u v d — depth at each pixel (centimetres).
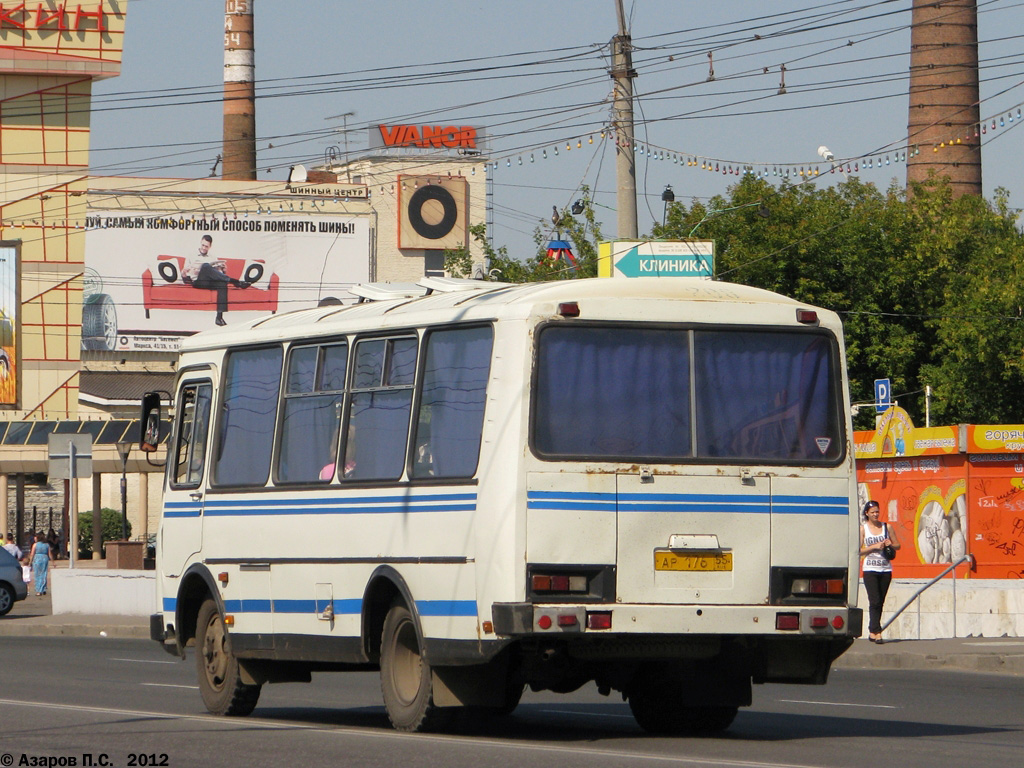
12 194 16388
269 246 19288
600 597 2700
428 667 2850
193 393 3644
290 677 3397
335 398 3158
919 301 12444
